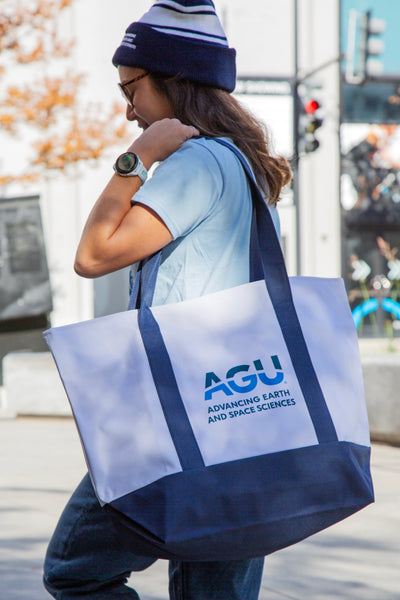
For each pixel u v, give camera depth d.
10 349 14.13
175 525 1.79
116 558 2.06
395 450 7.29
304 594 3.63
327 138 24.27
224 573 2.06
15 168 18.67
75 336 1.87
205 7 2.09
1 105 14.86
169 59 2.05
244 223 2.02
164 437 1.84
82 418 1.85
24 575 3.90
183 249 1.96
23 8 14.82
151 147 1.97
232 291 1.94
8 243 14.23
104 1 18.53
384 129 25.03
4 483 6.06
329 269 24.25
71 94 14.91
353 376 2.02
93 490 2.03
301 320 1.98
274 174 2.15
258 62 24.06
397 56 24.83
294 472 1.88
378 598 3.56
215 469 1.84
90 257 1.92
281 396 1.92
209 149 1.98
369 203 25.11
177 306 1.91
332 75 24.14
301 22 24.12
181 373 1.88
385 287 24.86
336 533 4.63
